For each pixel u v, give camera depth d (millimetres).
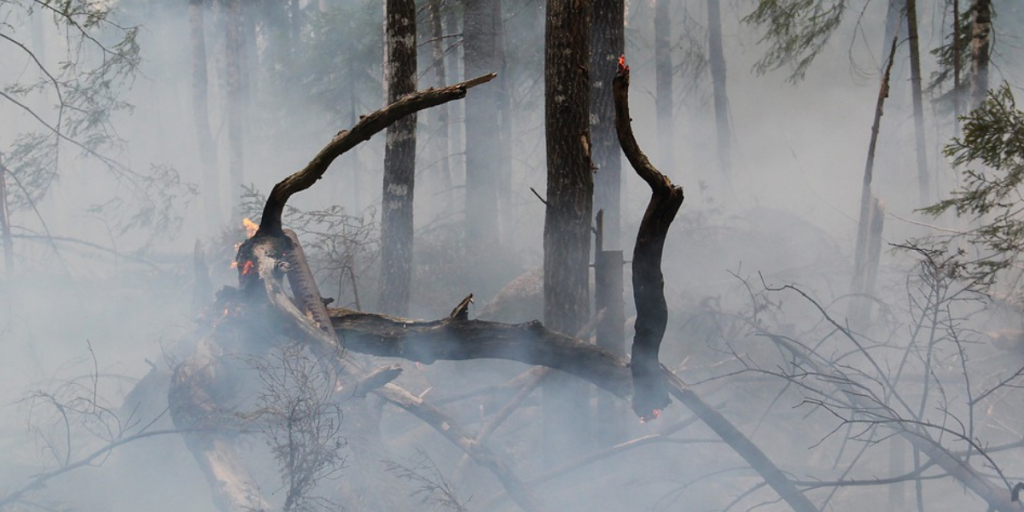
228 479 5527
